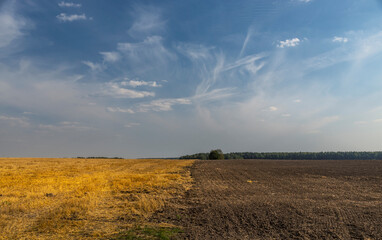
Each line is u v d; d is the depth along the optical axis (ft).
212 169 121.60
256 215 33.17
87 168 117.39
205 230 27.63
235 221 30.86
